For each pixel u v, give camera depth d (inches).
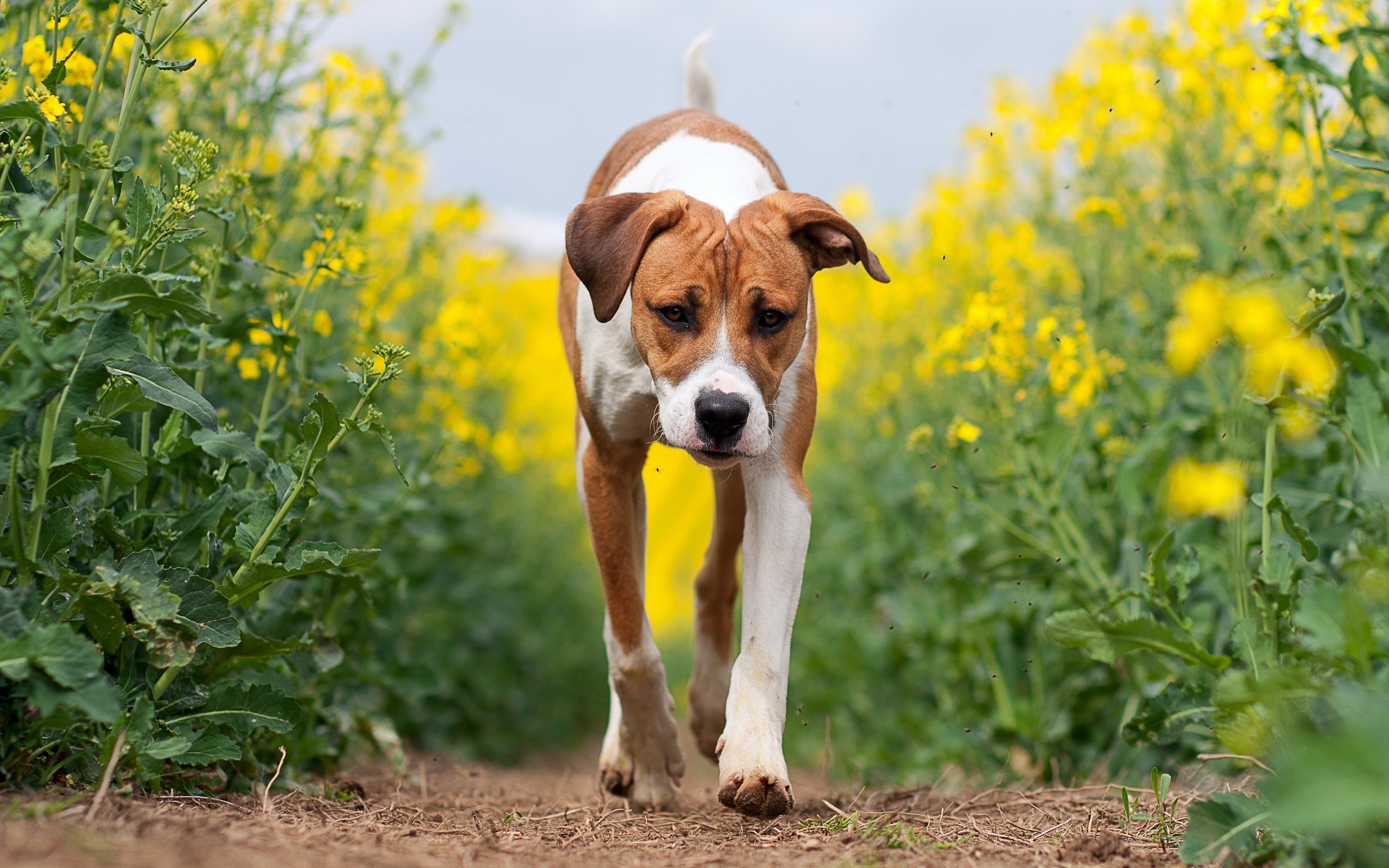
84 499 136.7
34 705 112.4
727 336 147.3
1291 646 134.3
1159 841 130.0
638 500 180.7
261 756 161.0
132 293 121.6
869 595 281.9
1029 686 228.7
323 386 207.9
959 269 278.7
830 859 118.3
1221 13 211.8
